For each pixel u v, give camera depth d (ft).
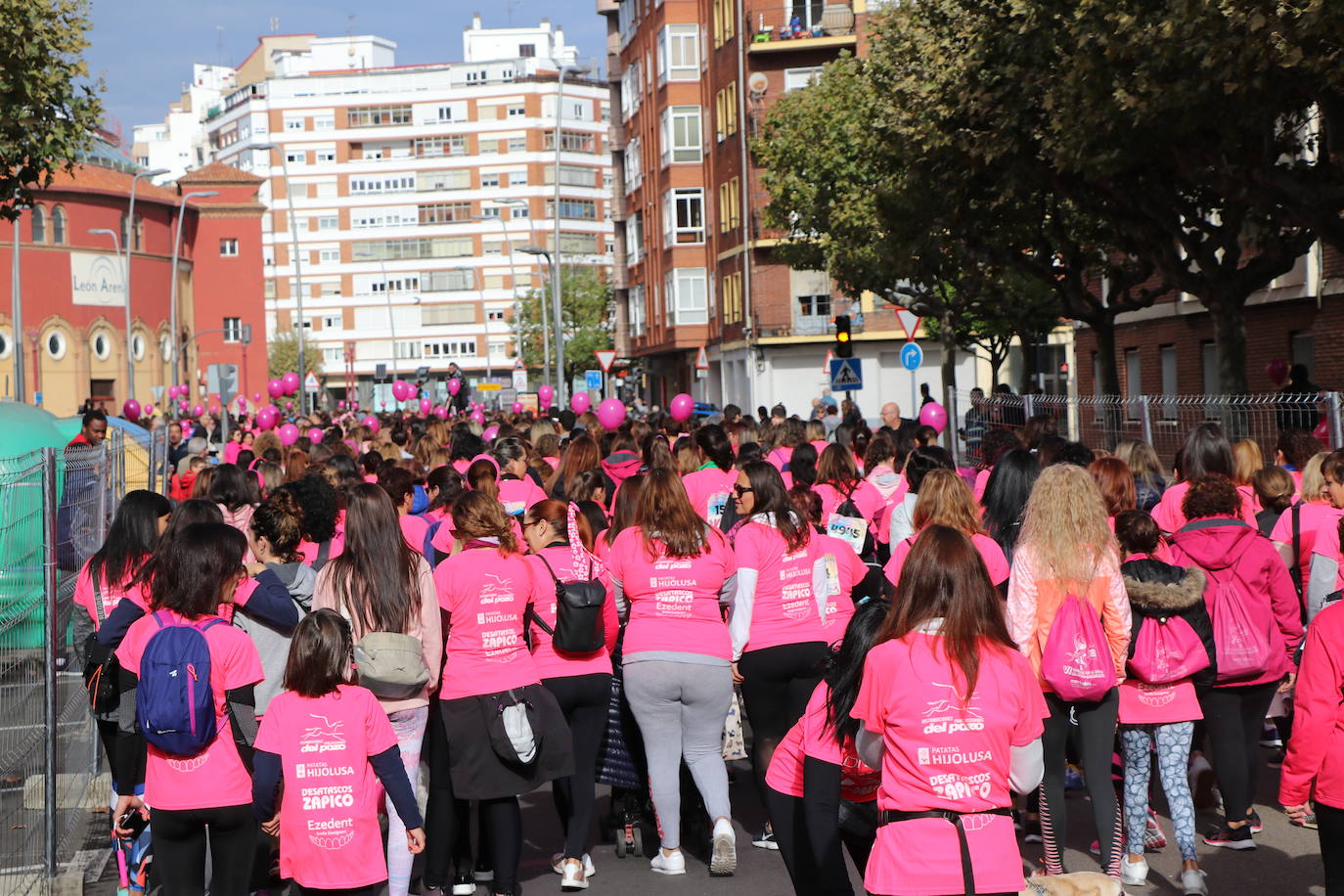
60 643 27.25
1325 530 26.66
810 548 25.05
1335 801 17.15
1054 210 84.17
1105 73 57.52
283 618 22.61
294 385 121.08
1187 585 22.93
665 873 25.02
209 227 328.90
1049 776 22.79
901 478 35.42
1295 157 71.10
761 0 184.14
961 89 69.72
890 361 194.29
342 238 439.63
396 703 22.57
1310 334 92.94
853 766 17.70
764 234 184.03
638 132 233.14
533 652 24.72
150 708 19.17
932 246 91.15
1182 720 23.06
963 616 14.32
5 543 23.18
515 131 434.30
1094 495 22.38
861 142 88.28
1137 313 122.62
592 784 24.86
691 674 24.35
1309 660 17.35
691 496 34.78
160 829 19.53
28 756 23.77
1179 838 22.84
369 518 22.86
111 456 37.19
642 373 250.37
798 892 18.34
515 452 35.24
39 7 59.77
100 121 64.49
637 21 227.81
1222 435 28.50
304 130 439.63
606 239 448.65
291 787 18.39
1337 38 45.75
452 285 437.99
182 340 317.22
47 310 281.95
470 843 26.99
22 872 23.00
